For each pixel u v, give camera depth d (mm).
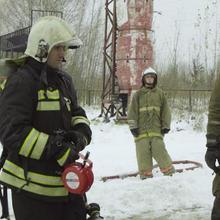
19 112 3088
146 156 8055
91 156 10484
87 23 28875
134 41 16609
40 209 3217
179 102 19078
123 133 14711
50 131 3209
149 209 6629
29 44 3240
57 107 3242
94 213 3471
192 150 11492
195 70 20438
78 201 3395
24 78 3146
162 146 8016
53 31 3213
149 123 8055
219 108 4207
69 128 3359
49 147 3061
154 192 7000
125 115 17141
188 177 7594
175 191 7062
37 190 3178
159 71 21219
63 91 3344
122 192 6922
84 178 3098
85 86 26453
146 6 16672
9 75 3240
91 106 24797
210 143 4211
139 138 8086
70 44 3365
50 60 3283
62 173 3189
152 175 8094
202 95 19031
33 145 3051
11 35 23875
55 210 3264
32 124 3176
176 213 6492
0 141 3158
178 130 15305
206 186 7414
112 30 17703
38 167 3180
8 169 3234
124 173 8516
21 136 3045
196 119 16125
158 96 8117
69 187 3131
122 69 16781
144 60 16672
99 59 27359
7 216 3352
